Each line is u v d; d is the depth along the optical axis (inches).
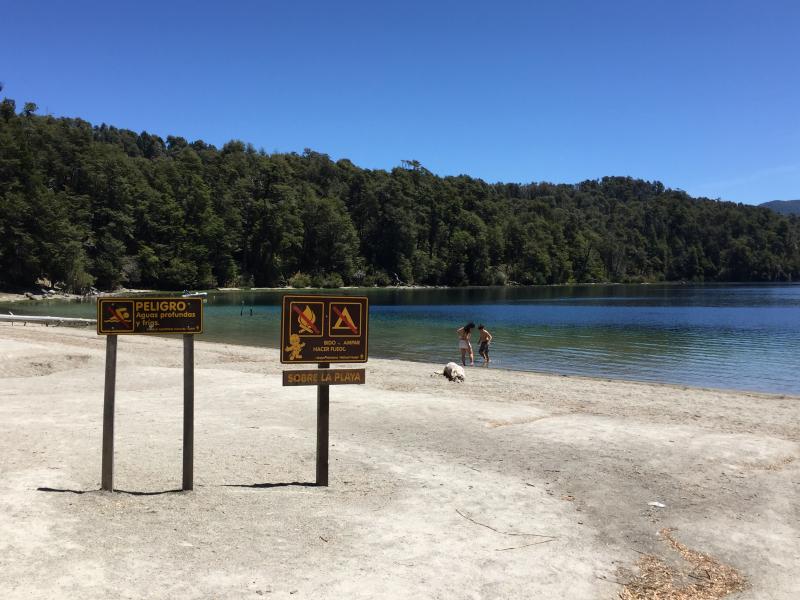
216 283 4315.9
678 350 1162.0
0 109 3737.7
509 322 1835.6
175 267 3914.9
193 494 248.7
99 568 173.8
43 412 424.8
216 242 4335.6
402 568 188.7
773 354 1109.1
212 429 390.0
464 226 5876.0
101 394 522.6
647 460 340.2
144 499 238.8
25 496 231.1
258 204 4741.6
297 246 4896.7
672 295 3966.5
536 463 331.0
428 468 315.0
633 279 7135.8
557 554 208.8
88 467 283.3
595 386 697.0
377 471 305.1
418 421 438.9
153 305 241.3
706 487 293.3
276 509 236.7
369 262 5497.1
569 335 1443.2
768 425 475.5
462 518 239.8
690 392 670.5
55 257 2982.3
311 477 289.6
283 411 463.8
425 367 844.6
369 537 213.2
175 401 494.6
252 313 2118.6
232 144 5807.1
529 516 246.5
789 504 271.4
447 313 2250.2
